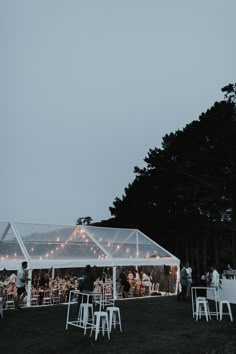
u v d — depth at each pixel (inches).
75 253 809.5
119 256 853.8
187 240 1593.3
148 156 1592.0
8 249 764.6
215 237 1526.8
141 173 1611.7
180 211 1470.2
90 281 542.6
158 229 1581.0
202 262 1660.9
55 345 385.4
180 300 764.6
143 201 1614.2
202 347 370.9
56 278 767.1
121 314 588.7
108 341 402.0
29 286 706.2
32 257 746.2
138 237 981.2
